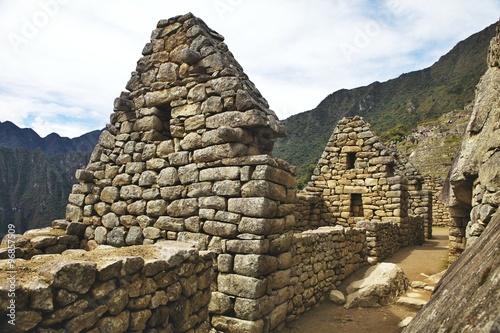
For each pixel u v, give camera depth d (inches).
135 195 276.7
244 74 286.0
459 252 318.7
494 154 190.4
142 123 287.3
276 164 225.1
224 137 224.7
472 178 231.0
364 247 393.7
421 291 294.8
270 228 214.2
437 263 403.9
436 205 940.0
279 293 223.6
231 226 219.5
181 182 253.0
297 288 251.0
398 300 272.7
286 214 238.5
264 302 209.9
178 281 146.2
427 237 655.8
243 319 205.9
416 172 674.8
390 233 460.1
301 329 230.7
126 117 299.7
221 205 227.5
